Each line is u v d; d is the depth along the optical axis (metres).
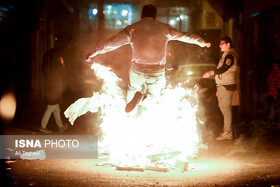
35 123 13.41
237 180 6.21
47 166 7.16
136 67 7.33
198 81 16.58
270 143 9.92
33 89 18.50
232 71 10.20
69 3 27.19
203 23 20.86
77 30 26.45
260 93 16.16
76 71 24.61
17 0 16.03
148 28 7.34
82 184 5.91
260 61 16.17
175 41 16.31
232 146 9.46
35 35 18.78
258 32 16.20
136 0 21.81
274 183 6.04
